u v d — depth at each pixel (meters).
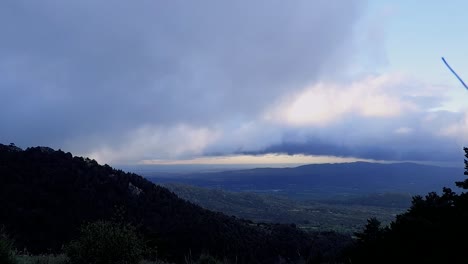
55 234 33.41
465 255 10.46
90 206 42.59
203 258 14.50
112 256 10.84
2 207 36.59
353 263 14.66
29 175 45.34
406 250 12.00
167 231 35.66
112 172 55.50
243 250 35.56
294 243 40.19
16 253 10.73
